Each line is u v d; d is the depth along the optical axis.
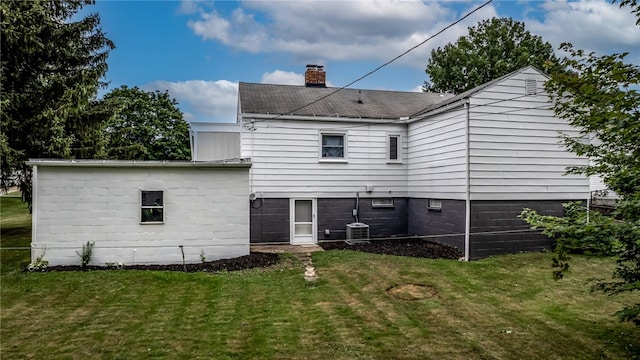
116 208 9.19
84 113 14.00
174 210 9.48
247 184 9.90
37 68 14.04
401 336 5.09
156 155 30.05
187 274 8.05
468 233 9.77
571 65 4.23
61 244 8.95
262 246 11.90
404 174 13.44
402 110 14.17
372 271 8.36
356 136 13.05
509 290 7.08
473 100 9.88
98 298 6.68
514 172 10.11
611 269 8.41
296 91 15.13
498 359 4.43
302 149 12.62
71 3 15.29
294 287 7.39
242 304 6.41
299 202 12.71
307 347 4.79
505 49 28.80
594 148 4.63
